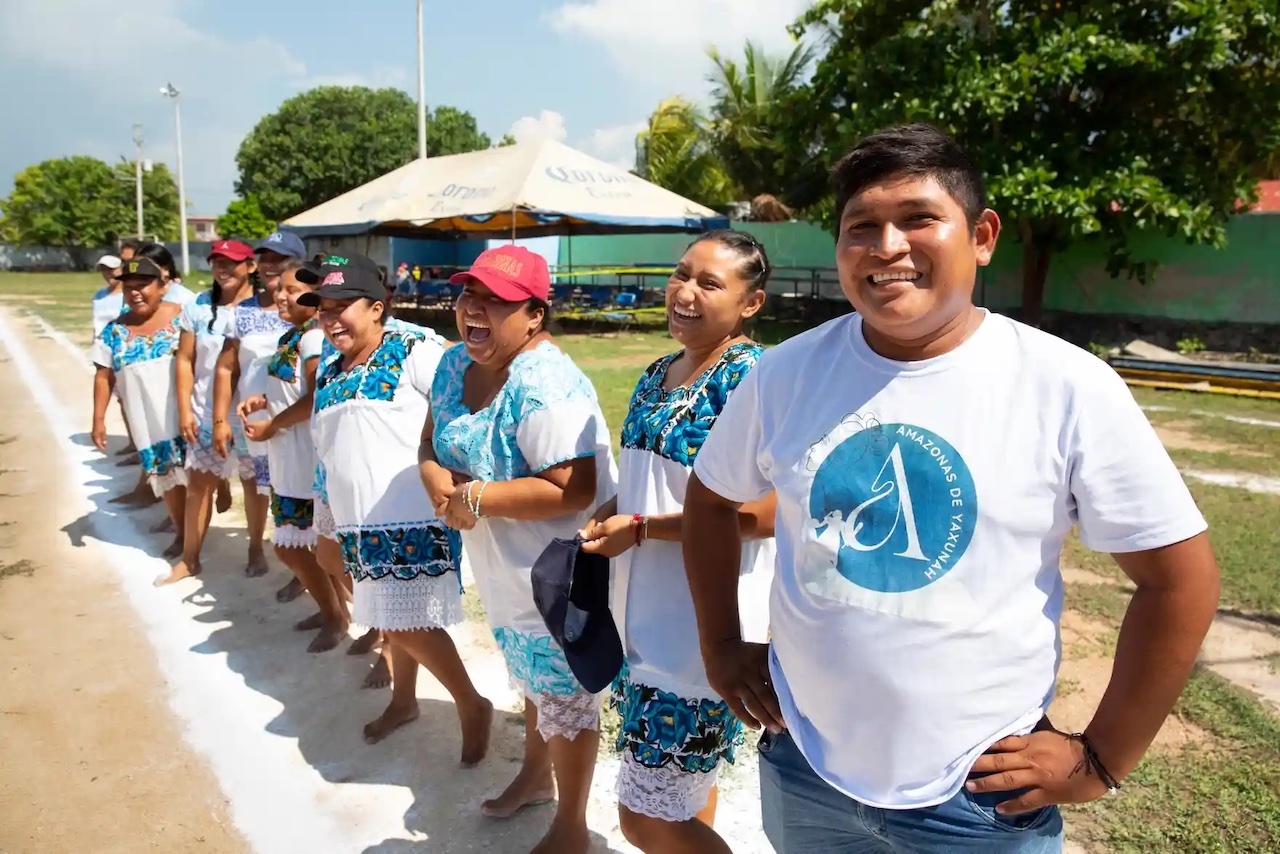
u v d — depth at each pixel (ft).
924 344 5.04
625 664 8.06
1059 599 5.04
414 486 10.58
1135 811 9.82
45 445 29.60
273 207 137.28
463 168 59.31
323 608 14.75
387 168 140.77
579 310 64.64
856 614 5.01
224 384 16.17
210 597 16.94
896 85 46.68
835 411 5.21
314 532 14.17
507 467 8.81
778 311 68.90
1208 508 20.66
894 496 4.94
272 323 16.07
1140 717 4.74
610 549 7.51
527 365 8.65
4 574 18.08
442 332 62.80
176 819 10.39
